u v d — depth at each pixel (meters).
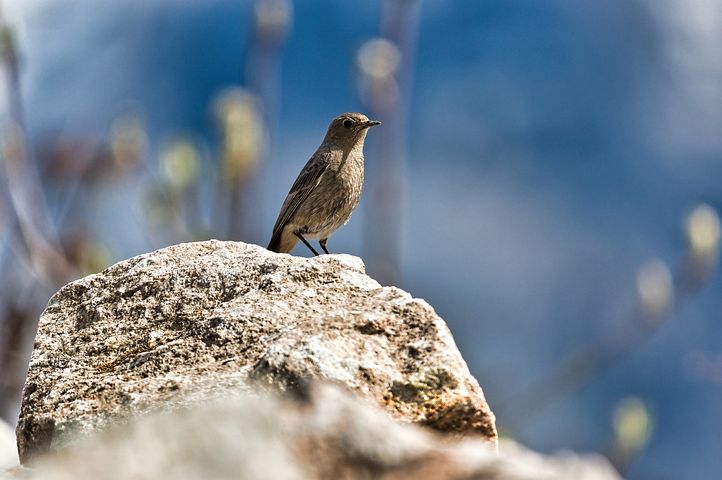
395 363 6.51
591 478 4.89
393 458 4.87
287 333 6.72
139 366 6.89
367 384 6.37
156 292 7.56
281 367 6.32
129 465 4.60
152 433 4.72
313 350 6.40
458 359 6.56
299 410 5.03
